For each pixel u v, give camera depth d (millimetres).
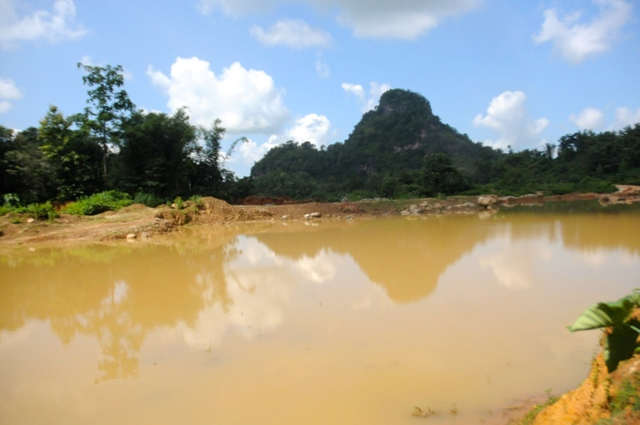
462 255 12344
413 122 83188
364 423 4273
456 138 86188
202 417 4484
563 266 10469
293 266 11695
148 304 8602
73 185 25469
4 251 15125
